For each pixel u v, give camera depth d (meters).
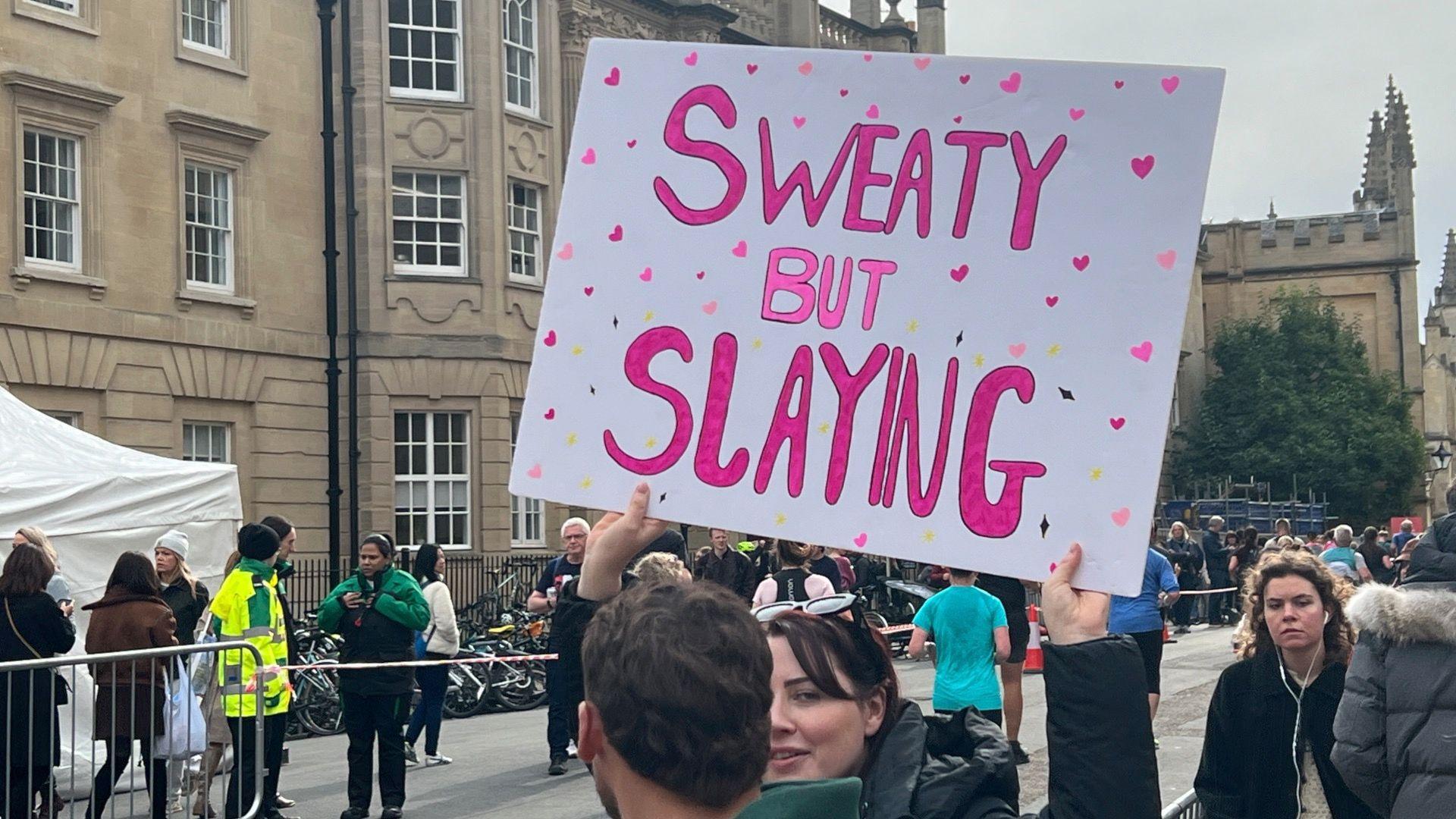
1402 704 4.14
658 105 3.44
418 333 27.78
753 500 3.33
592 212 3.45
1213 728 4.88
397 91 28.02
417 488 27.84
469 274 28.41
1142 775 2.78
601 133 3.46
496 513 28.25
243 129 25.92
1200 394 63.62
